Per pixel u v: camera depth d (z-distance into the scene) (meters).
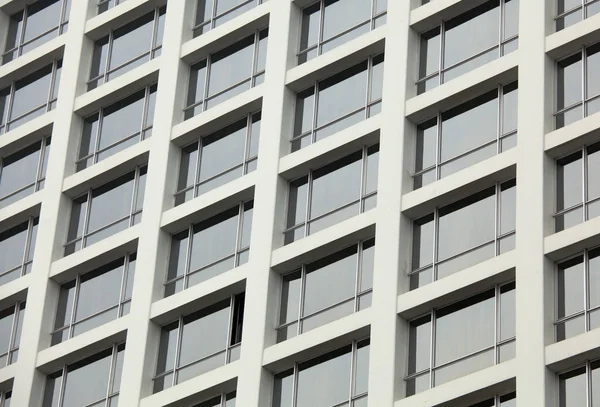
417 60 75.38
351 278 72.50
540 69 70.88
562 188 68.94
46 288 80.94
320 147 75.31
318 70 77.31
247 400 71.44
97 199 82.88
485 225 70.19
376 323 69.69
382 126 73.94
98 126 84.81
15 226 85.62
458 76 73.88
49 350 79.25
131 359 75.69
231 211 77.69
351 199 74.25
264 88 78.38
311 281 73.50
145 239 78.44
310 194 75.50
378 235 71.56
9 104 89.56
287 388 71.62
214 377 73.00
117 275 80.06
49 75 89.06
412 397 67.56
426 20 75.44
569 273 67.12
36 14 91.12
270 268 73.94
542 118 69.88
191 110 81.31
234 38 81.50
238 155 78.81
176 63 82.25
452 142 72.81
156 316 76.25
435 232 71.19
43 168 86.38
